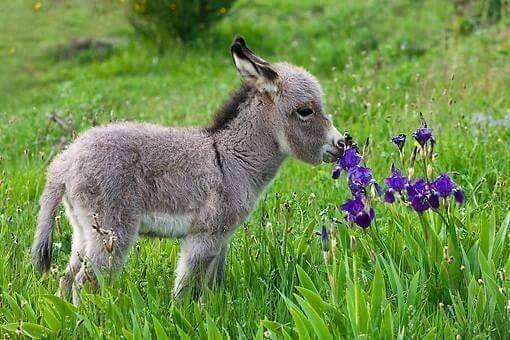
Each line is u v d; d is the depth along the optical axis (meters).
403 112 13.99
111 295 6.93
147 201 7.61
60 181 7.57
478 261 7.09
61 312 6.88
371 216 6.86
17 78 24.81
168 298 7.49
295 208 9.23
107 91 21.52
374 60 20.92
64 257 8.72
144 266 7.95
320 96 8.16
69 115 15.70
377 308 6.48
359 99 14.73
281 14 28.62
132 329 6.66
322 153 8.16
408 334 6.33
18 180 11.36
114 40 27.48
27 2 31.11
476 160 10.93
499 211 8.80
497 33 21.38
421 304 6.87
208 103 18.53
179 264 7.77
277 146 8.11
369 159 11.28
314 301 6.48
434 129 12.29
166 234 7.78
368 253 7.41
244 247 8.09
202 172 7.72
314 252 7.88
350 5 27.72
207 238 7.69
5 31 28.55
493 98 15.60
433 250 7.22
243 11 29.27
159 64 24.89
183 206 7.68
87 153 7.48
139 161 7.57
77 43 27.28
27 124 15.72
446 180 7.01
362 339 5.98
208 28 26.19
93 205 7.38
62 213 9.67
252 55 8.00
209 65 24.36
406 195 7.70
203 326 6.51
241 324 6.73
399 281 6.70
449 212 7.80
